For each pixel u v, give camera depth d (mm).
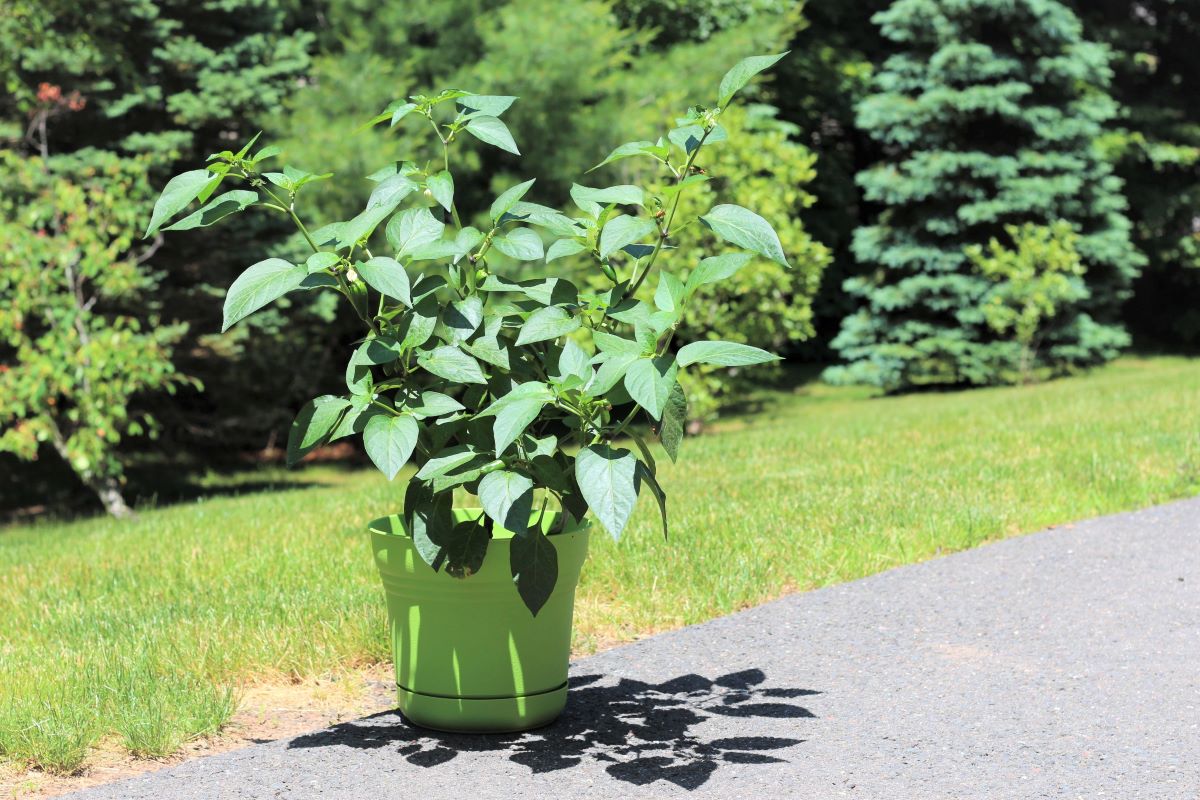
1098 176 16703
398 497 7691
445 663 3402
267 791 3037
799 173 12398
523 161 12875
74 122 11273
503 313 3486
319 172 11516
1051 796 2938
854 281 16781
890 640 4316
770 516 6184
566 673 3561
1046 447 8219
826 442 9445
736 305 12219
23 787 3084
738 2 16625
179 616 4699
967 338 16391
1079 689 3748
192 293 11531
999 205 15961
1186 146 19641
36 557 6629
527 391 3072
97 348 8734
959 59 15773
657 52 15656
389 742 3393
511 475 3043
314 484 12438
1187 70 20438
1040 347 16906
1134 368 18062
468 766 3199
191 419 13672
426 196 3461
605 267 3389
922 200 16359
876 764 3174
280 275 3072
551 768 3180
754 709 3643
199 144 11766
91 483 9445
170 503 11273
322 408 3168
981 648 4203
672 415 3018
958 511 6137
